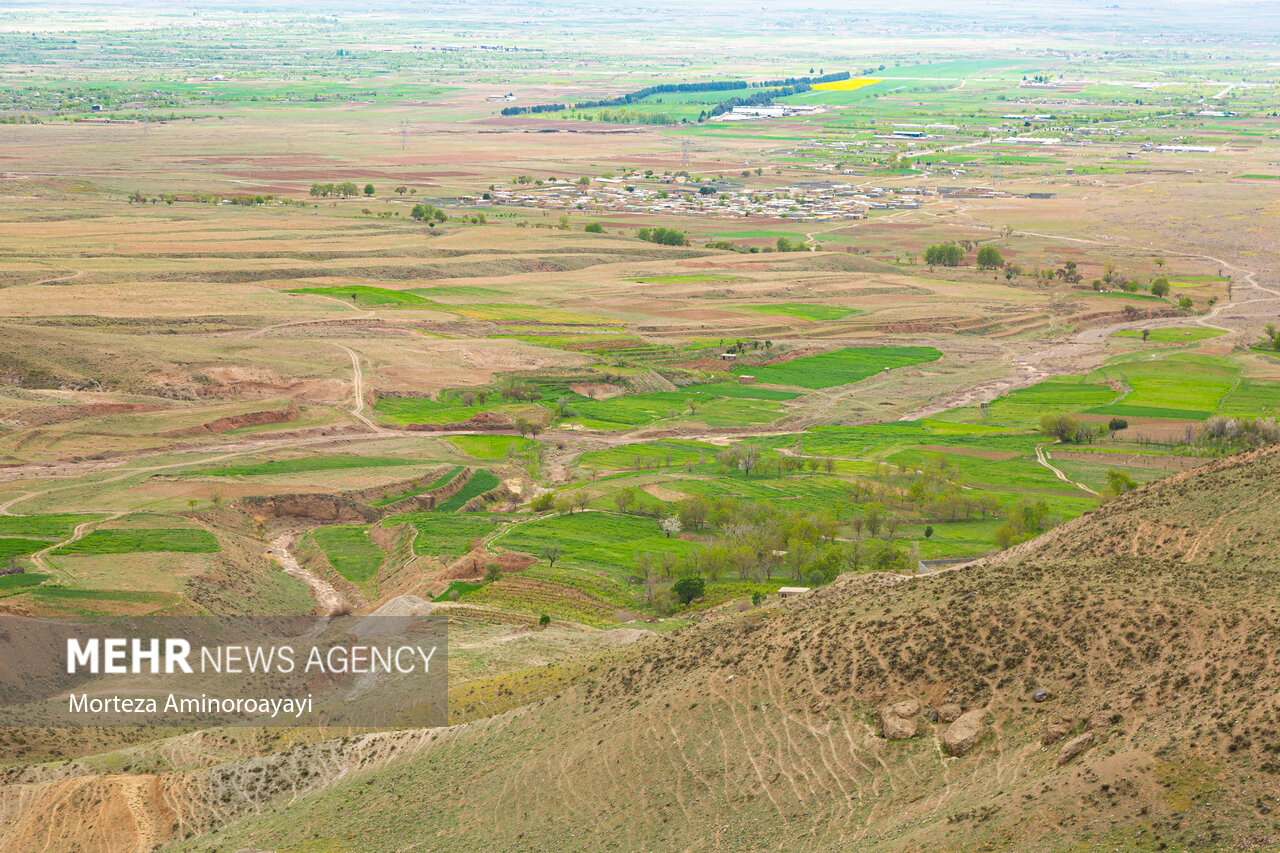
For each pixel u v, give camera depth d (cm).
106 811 8125
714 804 6400
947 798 5706
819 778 6284
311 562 14962
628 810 6606
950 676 6575
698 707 7250
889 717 6431
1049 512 15838
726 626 8481
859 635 7231
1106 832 4953
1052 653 6400
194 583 12531
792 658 7344
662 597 12762
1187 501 9069
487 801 7181
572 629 11738
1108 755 5434
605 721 7650
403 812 7350
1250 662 5622
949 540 15212
